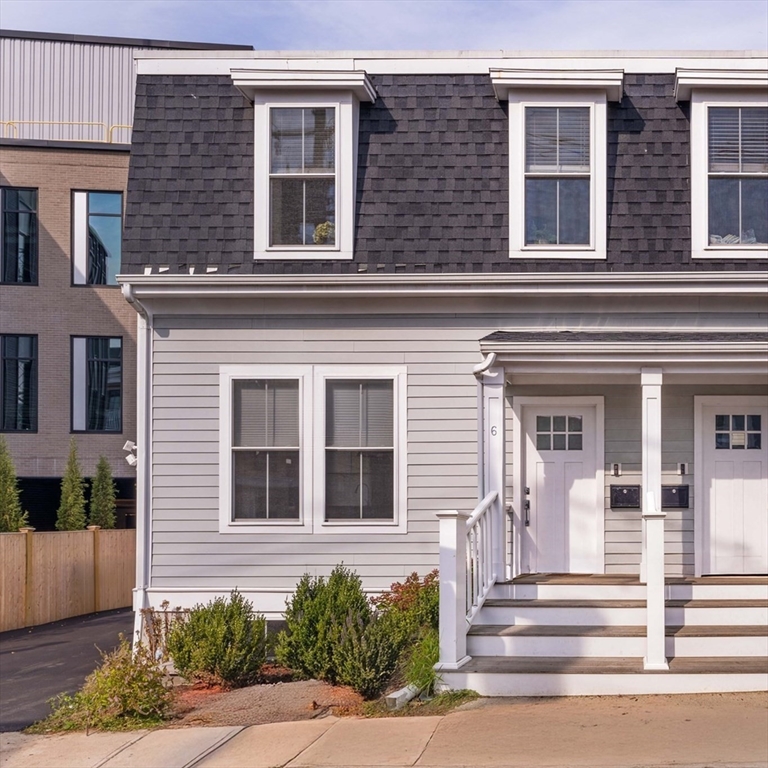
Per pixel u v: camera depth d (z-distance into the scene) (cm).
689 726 842
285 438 1273
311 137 1281
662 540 984
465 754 788
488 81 1305
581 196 1260
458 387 1262
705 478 1255
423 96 1306
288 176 1274
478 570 1076
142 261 1259
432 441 1260
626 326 1252
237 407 1277
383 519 1264
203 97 1313
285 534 1259
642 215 1251
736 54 1289
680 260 1236
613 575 1224
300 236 1272
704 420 1261
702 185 1247
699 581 1148
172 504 1266
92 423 2639
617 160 1267
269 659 1245
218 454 1268
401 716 923
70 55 2945
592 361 1125
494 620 1078
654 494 1066
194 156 1291
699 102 1259
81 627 2012
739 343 1095
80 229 2653
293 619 1132
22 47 2933
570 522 1254
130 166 1290
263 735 891
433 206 1266
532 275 1223
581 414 1263
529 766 749
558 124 1268
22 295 2614
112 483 2475
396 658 1034
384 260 1253
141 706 998
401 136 1293
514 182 1260
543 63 1300
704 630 1032
